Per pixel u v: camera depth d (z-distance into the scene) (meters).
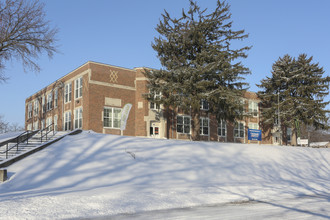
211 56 30.86
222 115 32.41
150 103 33.66
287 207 9.66
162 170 17.64
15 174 14.94
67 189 12.62
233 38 32.66
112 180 15.16
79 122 32.09
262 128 48.41
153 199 10.33
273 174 19.84
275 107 46.03
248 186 14.33
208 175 17.66
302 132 78.88
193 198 10.84
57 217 7.69
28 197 10.05
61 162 17.31
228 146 25.91
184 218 7.75
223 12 32.41
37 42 30.48
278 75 47.75
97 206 8.98
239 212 8.67
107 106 31.62
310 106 44.41
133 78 33.84
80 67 32.75
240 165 20.86
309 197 12.35
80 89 32.53
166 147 22.48
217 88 30.72
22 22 29.31
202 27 31.89
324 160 26.52
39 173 15.40
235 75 31.33
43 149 19.45
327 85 45.22
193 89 30.14
